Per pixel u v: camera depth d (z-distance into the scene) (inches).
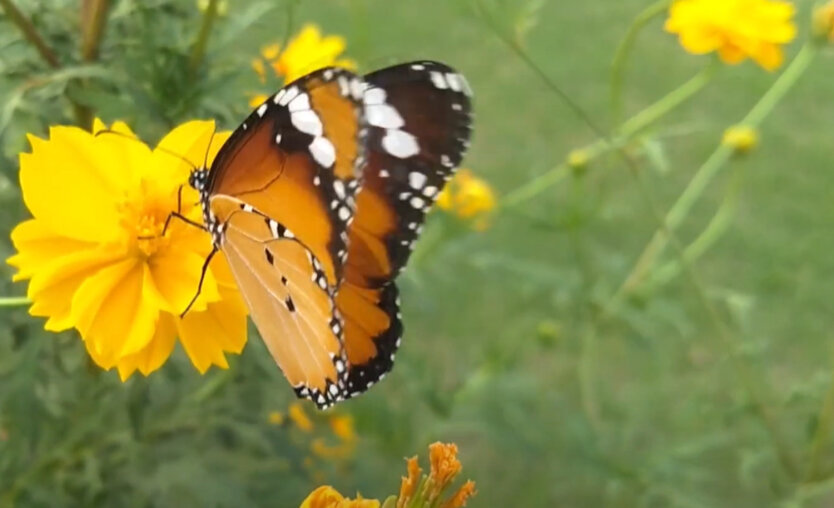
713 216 26.6
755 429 16.3
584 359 16.2
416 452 16.3
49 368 11.4
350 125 8.1
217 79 10.9
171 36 10.9
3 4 10.7
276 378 12.3
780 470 15.4
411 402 17.5
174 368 11.6
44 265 8.9
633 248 24.7
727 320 22.3
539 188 15.9
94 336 8.9
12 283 10.9
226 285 9.2
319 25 22.3
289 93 8.4
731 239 25.4
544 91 30.8
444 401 15.7
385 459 16.3
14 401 10.9
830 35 14.8
